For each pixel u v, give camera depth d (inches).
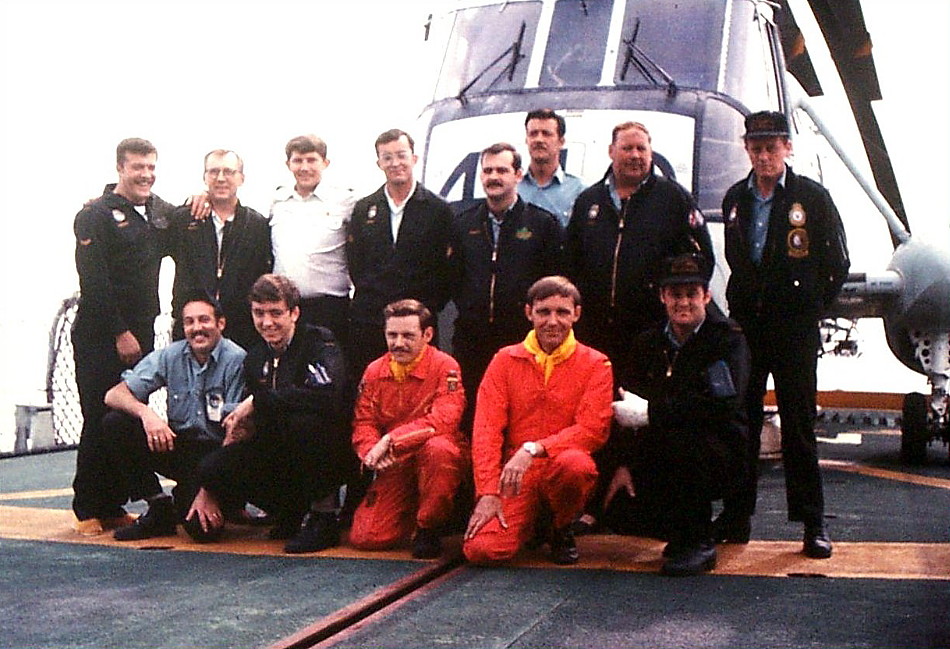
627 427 152.7
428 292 176.6
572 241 172.4
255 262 183.9
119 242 179.5
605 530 179.2
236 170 181.9
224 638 112.4
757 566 150.0
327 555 158.7
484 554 149.1
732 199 164.6
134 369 176.1
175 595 132.0
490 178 168.7
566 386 154.6
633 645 109.8
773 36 256.7
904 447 290.8
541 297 153.3
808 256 158.1
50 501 217.8
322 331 166.9
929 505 209.6
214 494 169.0
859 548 162.9
